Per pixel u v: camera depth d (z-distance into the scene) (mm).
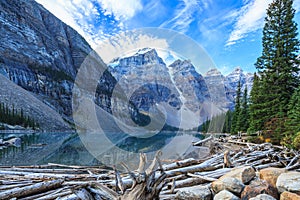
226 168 4117
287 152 6930
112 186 2900
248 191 2516
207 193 2654
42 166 5277
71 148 9719
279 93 12336
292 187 2453
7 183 3176
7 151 10938
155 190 1927
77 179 3434
